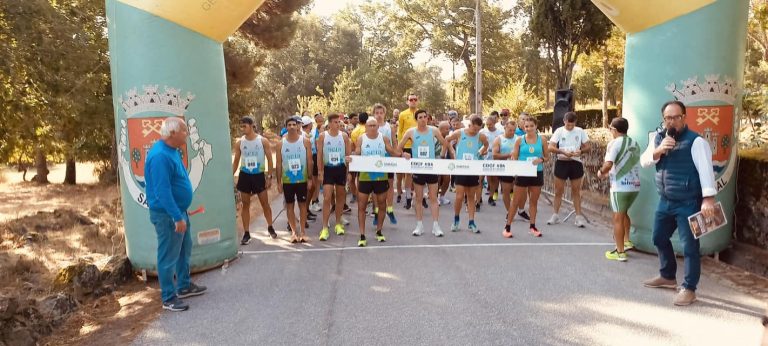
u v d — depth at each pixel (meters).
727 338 4.38
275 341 4.51
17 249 8.56
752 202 6.41
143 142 6.06
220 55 6.65
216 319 5.05
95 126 15.94
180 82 6.13
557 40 21.83
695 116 6.32
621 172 6.51
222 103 6.69
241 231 9.20
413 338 4.49
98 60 13.43
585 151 8.95
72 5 12.52
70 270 5.84
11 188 20.88
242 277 6.37
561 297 5.43
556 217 9.38
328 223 9.22
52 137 13.44
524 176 8.14
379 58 54.34
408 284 5.95
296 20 20.34
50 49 10.59
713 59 6.23
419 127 8.29
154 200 5.21
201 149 6.39
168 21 6.03
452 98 59.25
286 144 8.07
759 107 8.66
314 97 47.94
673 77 6.39
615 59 29.03
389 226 9.32
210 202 6.54
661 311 5.00
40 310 4.91
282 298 5.59
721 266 6.38
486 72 47.31
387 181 8.02
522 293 5.57
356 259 7.10
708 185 4.93
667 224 5.41
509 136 9.39
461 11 44.97
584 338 4.43
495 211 10.88
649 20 6.48
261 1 6.54
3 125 11.53
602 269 6.38
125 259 6.49
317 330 4.71
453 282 5.99
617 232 6.68
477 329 4.65
